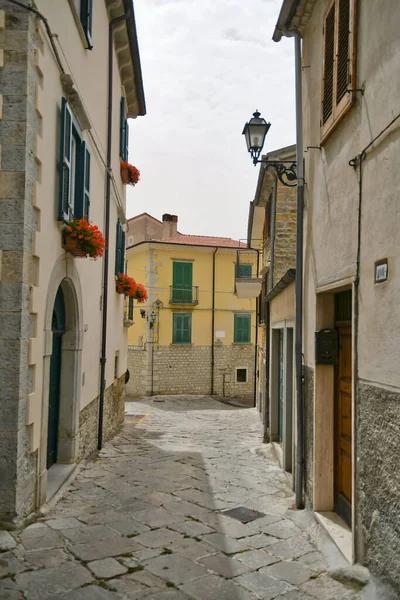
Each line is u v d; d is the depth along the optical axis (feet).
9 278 15.10
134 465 25.93
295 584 12.66
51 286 18.24
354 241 13.93
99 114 28.73
